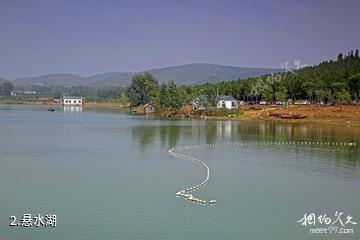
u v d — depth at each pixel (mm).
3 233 36625
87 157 72750
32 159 70188
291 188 51812
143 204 44656
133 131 119000
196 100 199625
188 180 55781
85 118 182125
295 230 38281
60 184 52750
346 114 157000
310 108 171000
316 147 87188
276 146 89062
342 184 53875
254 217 41125
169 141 96812
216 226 38781
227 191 50219
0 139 97562
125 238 35938
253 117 170250
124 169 62469
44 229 37562
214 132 117438
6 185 52000
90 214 41375
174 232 37219
